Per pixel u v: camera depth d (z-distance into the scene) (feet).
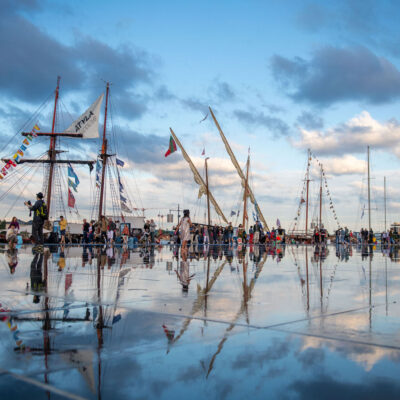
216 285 22.29
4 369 8.14
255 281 24.38
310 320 12.95
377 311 14.61
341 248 107.96
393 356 9.04
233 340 10.41
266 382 7.47
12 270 29.55
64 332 11.19
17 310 14.51
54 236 106.52
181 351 9.39
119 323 12.42
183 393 6.96
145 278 25.62
